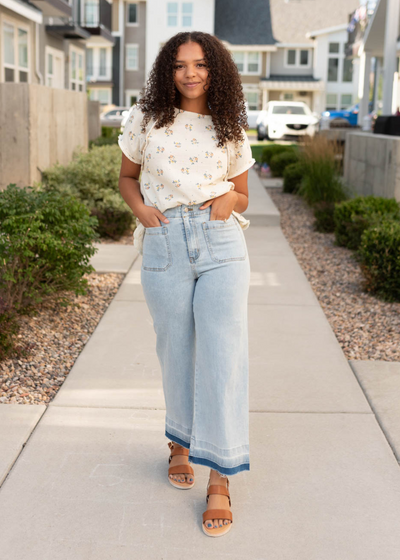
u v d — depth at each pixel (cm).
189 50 219
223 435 233
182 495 252
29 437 291
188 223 228
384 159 795
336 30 4009
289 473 267
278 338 426
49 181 758
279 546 223
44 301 469
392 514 241
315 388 348
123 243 721
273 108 2412
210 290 228
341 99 4178
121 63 3916
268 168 1441
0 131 719
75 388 342
